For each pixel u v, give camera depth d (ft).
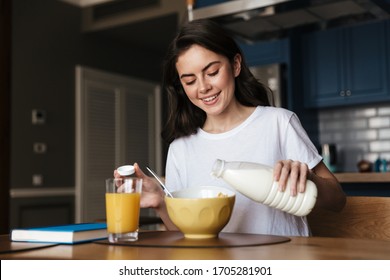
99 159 17.39
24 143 14.73
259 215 4.09
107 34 17.40
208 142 4.46
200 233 3.20
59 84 16.02
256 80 4.55
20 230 3.29
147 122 19.79
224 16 9.42
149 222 7.72
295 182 3.14
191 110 4.57
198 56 3.81
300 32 13.89
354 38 13.34
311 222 4.36
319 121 14.73
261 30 10.48
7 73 11.55
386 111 13.47
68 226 3.54
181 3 15.03
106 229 3.43
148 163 19.74
